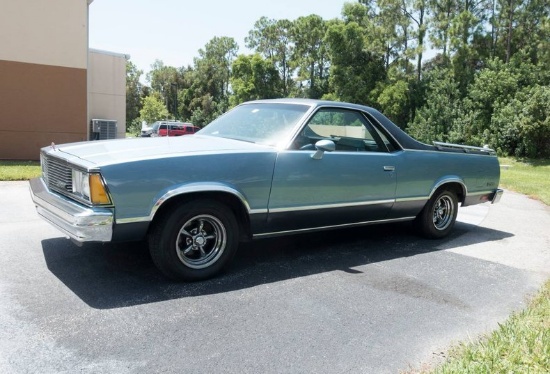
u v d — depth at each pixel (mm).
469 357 2719
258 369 2693
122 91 24906
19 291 3633
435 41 44844
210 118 79500
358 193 4836
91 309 3365
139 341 2943
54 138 14250
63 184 3947
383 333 3217
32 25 13586
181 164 3740
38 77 13820
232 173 3957
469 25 42875
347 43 49219
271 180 4184
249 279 4160
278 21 70250
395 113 45719
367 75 49438
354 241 5668
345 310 3584
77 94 14445
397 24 47312
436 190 5715
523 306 3793
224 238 4082
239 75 66000
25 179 9352
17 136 13727
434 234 5871
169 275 3898
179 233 3838
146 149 3963
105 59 24156
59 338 2926
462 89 41562
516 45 44562
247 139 4676
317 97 63875
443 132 38969
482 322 3451
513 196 10805
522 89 35562
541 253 5527
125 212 3533
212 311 3443
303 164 4375
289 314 3461
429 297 3930
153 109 68688
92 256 4527
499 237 6297
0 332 2961
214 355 2826
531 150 30141
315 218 4602
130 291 3729
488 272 4695
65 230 3656
